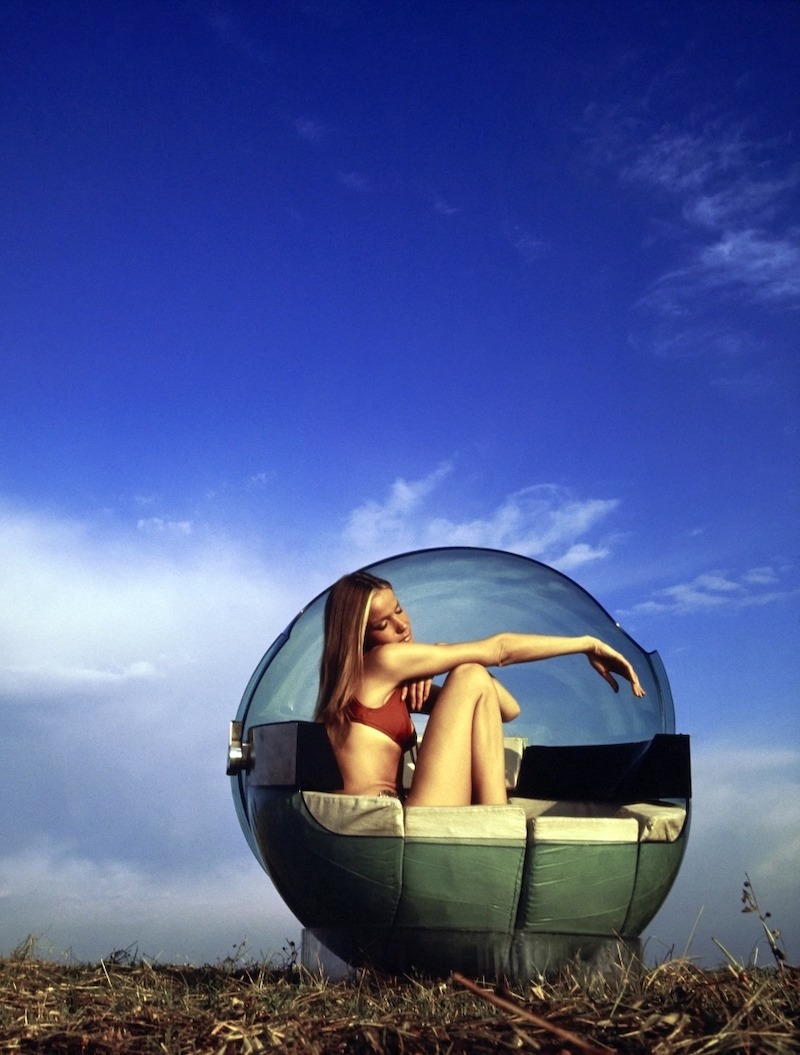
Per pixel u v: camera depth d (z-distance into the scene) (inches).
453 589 133.5
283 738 119.6
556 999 98.7
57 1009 106.2
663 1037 83.5
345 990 111.1
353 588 127.5
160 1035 94.0
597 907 116.1
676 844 120.6
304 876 118.2
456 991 107.7
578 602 136.5
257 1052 86.1
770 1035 82.0
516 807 114.4
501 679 134.7
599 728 132.8
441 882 113.3
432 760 120.1
